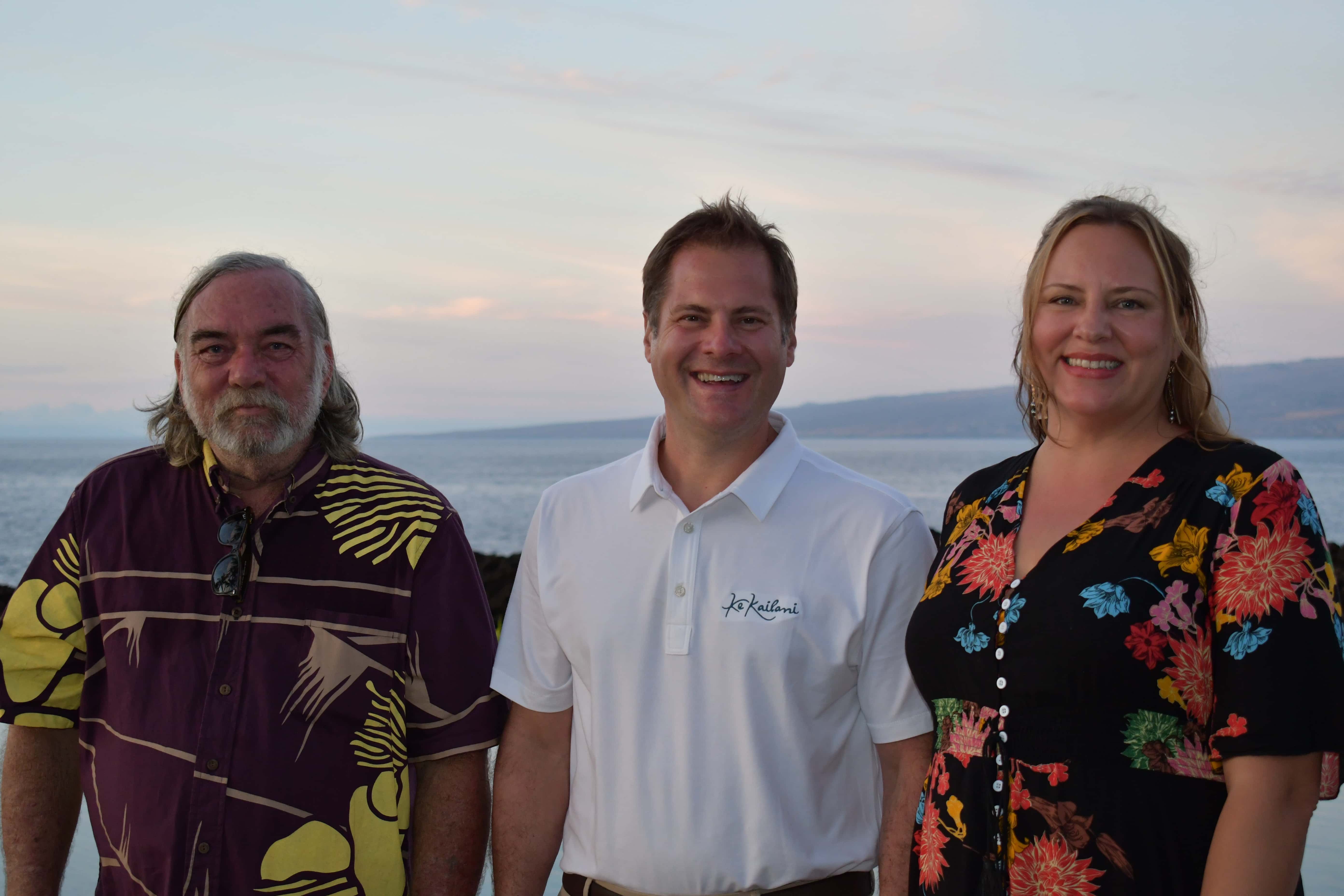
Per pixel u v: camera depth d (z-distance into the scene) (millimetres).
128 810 2098
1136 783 1685
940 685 1985
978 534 2027
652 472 2217
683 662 2139
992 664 1849
